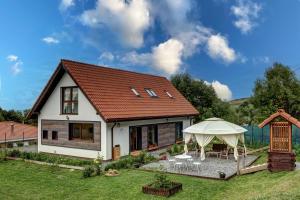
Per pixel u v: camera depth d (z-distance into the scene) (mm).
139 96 27375
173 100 32125
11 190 15031
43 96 25062
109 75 26688
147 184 14609
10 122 33781
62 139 24500
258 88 36562
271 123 16516
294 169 16109
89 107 22797
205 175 16969
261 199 11031
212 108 41281
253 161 21016
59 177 17266
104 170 18078
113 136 22422
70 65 23469
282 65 37062
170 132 29594
